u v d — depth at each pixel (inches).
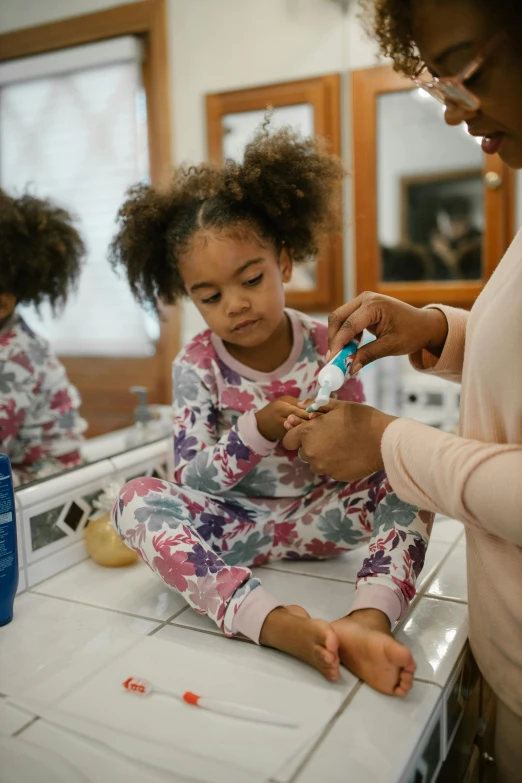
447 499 23.8
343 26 62.3
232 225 37.0
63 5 60.7
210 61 66.5
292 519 39.4
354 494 38.4
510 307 24.0
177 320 61.6
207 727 25.0
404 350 33.0
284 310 42.8
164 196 41.6
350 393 41.3
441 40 22.5
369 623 28.6
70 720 25.5
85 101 62.7
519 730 27.0
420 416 61.2
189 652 30.3
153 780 22.4
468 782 33.4
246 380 40.6
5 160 60.1
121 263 44.2
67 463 45.3
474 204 60.9
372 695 26.6
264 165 38.7
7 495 33.0
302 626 28.5
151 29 64.2
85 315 56.3
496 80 22.2
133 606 35.4
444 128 60.7
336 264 65.6
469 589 29.4
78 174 62.4
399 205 63.6
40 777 22.6
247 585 31.2
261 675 28.2
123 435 53.2
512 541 23.3
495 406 25.2
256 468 40.2
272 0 64.2
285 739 24.1
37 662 29.7
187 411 39.9
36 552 38.5
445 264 62.9
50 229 49.3
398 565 31.2
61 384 51.2
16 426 46.2
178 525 33.6
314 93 63.5
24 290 48.4
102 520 41.3
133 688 27.3
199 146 67.7
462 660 30.2
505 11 21.2
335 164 42.7
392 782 22.0
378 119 62.7
